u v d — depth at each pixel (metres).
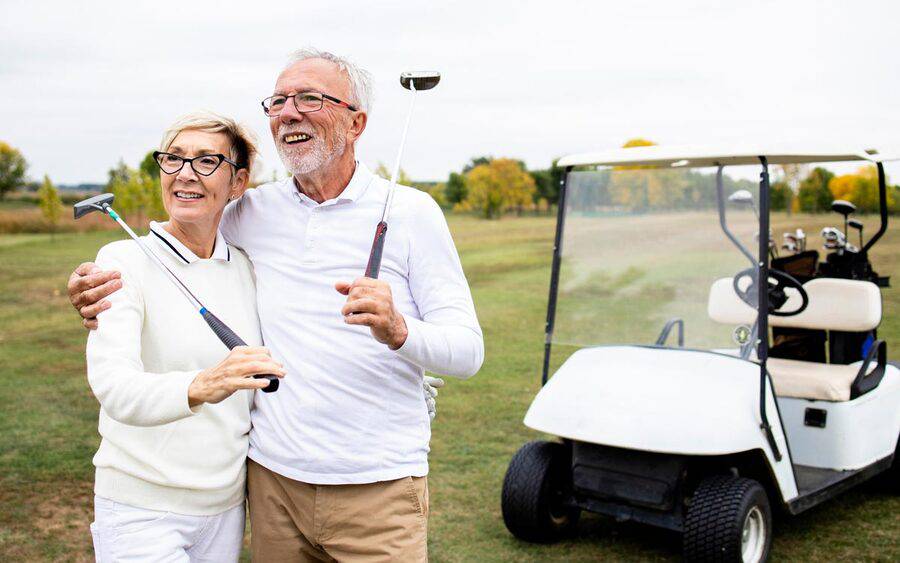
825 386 3.84
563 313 3.87
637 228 3.82
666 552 3.57
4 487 4.18
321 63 1.97
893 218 8.52
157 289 1.87
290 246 2.01
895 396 4.22
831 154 3.38
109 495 1.84
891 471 4.28
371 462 1.91
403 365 1.95
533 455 3.61
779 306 3.67
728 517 3.04
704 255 3.75
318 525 1.94
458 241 18.64
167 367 1.86
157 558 1.80
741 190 3.71
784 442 3.32
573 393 3.37
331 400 1.90
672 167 3.78
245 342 1.97
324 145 1.94
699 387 3.24
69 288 1.72
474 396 6.26
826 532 3.82
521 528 3.57
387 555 1.92
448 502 4.12
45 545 3.51
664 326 3.77
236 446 1.95
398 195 2.01
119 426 1.84
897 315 8.62
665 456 3.21
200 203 1.91
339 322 1.92
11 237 17.47
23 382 6.43
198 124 1.92
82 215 1.80
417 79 1.99
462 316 1.97
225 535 1.97
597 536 3.75
